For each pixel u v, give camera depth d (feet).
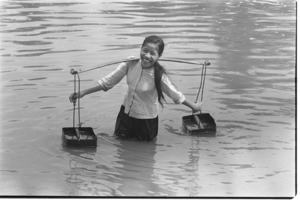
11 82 25.96
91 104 24.11
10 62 28.48
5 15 37.70
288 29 35.40
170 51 30.55
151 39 21.07
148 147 20.86
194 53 30.40
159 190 17.89
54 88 25.48
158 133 21.99
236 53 30.71
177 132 22.08
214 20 37.24
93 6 40.91
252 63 29.25
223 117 23.16
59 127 22.04
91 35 33.19
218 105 24.17
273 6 41.68
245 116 23.29
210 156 20.25
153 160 19.86
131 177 18.70
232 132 22.06
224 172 19.19
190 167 19.44
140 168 19.27
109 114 23.31
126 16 37.99
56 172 18.86
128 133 21.52
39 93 24.94
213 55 30.19
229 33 34.27
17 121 22.36
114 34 33.45
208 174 19.01
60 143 20.89
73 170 19.03
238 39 33.12
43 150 20.34
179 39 32.68
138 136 21.40
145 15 38.29
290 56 30.35
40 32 33.71
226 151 20.63
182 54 30.17
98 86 21.70
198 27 35.42
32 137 21.21
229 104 24.31
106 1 42.65
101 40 32.19
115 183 18.26
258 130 22.21
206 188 18.10
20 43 31.55
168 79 21.48
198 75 27.37
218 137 21.68
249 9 40.78
